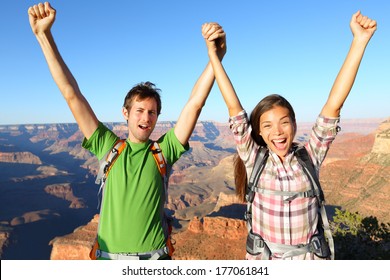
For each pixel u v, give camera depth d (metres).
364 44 1.98
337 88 2.00
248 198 2.06
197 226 22.42
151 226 2.12
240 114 2.06
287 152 2.03
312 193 1.98
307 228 1.99
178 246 21.38
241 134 2.07
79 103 2.14
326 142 2.03
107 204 2.12
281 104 2.01
